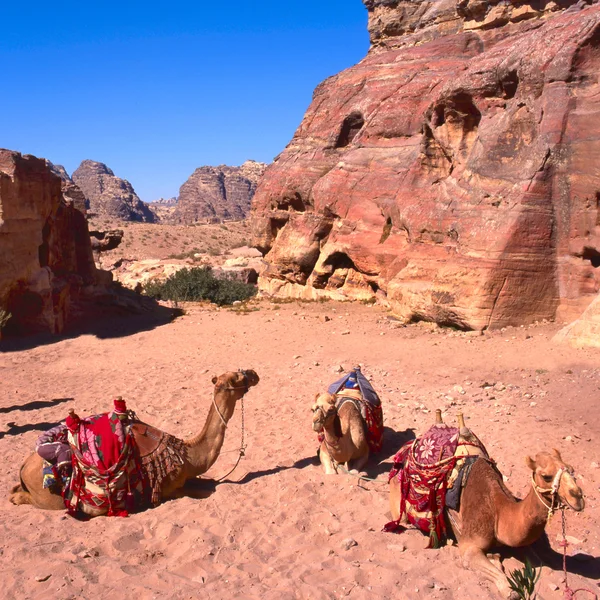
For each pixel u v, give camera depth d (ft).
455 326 54.34
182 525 20.33
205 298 97.91
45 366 51.24
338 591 16.06
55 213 75.31
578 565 18.08
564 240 51.57
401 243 67.87
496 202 53.78
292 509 21.30
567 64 50.96
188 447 23.24
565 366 39.91
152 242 354.74
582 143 50.31
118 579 17.13
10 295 61.72
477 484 17.67
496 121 57.21
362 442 25.21
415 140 74.74
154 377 45.03
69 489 21.56
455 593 15.98
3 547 19.12
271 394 38.65
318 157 86.63
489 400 34.58
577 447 26.40
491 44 78.18
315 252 82.02
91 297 75.97
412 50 83.71
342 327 59.26
